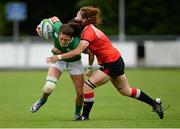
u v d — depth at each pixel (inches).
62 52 1227.2
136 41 3122.5
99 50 1206.3
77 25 1202.6
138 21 4426.7
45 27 1219.2
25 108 1498.5
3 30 4525.1
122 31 3937.0
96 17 1215.6
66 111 1432.1
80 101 1253.1
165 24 4424.2
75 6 4626.0
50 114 1374.3
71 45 1213.1
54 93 1897.1
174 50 3115.2
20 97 1779.0
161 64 3115.2
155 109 1262.3
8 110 1455.5
